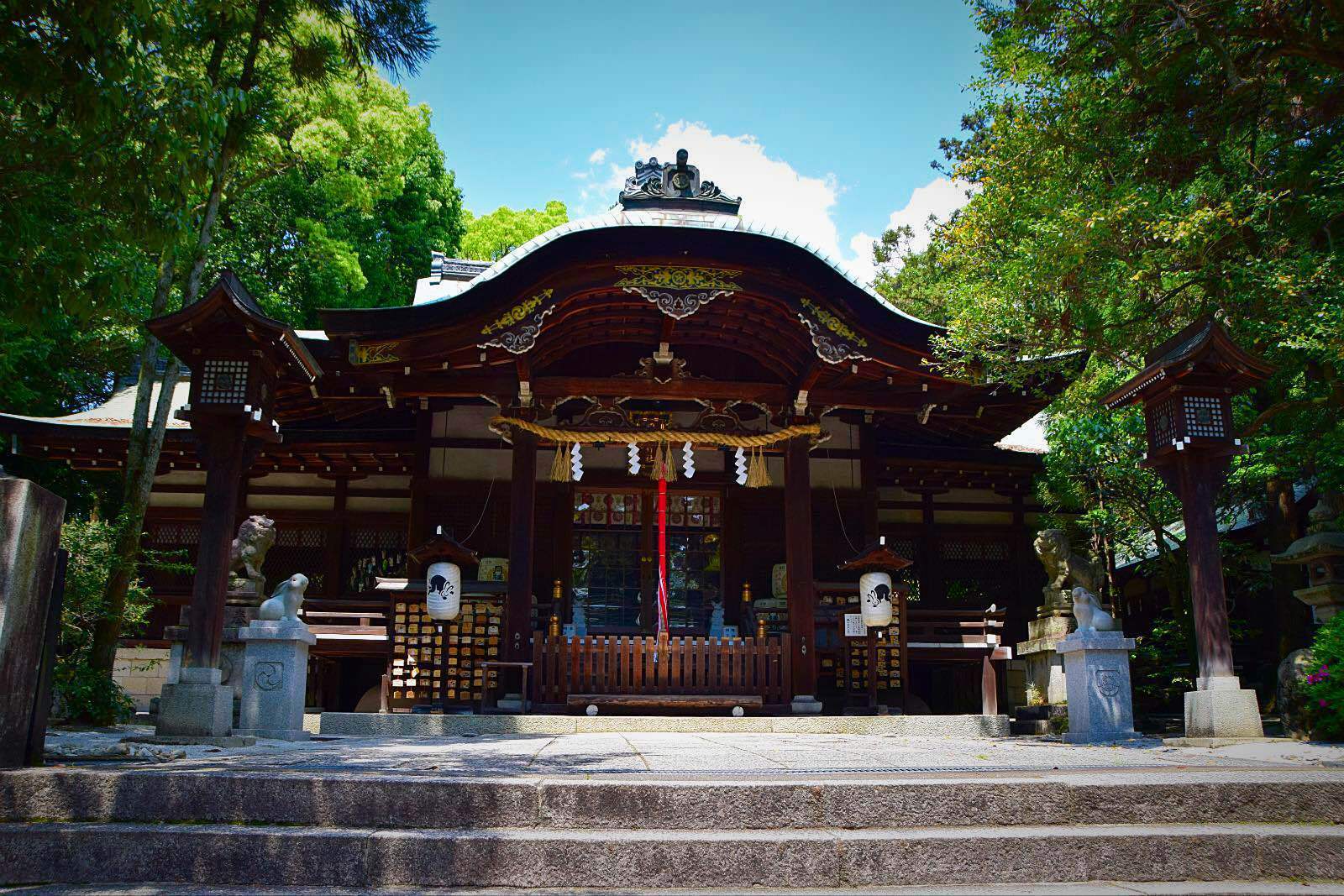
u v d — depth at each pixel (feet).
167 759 18.12
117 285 23.48
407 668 38.50
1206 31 33.55
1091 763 18.51
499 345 40.06
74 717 32.83
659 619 41.60
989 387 44.50
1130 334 36.68
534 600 44.01
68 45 20.38
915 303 71.26
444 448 51.70
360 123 63.82
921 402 44.70
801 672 39.47
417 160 81.25
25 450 51.85
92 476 62.18
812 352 42.06
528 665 36.55
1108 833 13.17
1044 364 38.50
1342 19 31.17
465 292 39.29
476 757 19.49
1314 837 13.23
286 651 27.68
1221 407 27.66
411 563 49.62
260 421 26.43
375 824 13.38
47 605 15.94
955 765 17.66
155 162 22.03
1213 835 13.15
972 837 12.83
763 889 12.26
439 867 12.30
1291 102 36.24
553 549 50.72
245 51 42.65
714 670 38.86
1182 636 45.42
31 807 13.61
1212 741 24.73
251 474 54.90
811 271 40.57
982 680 41.96
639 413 45.70
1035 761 19.20
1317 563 28.84
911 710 53.67
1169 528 51.47
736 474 50.03
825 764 17.63
